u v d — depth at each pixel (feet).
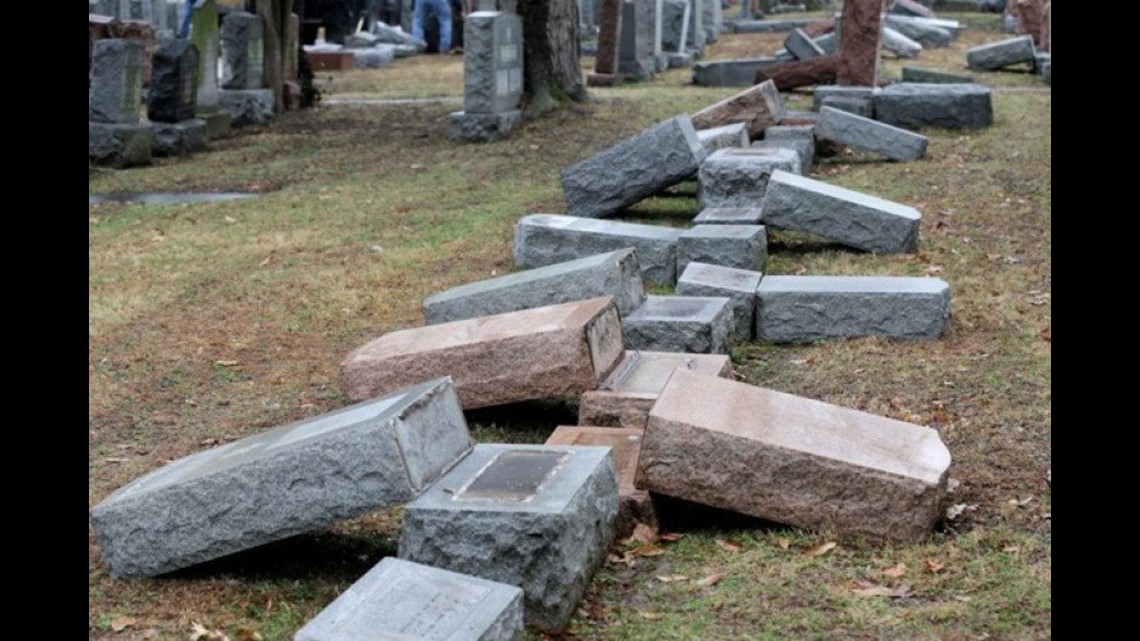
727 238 39.78
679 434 22.50
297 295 42.04
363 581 18.62
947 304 34.60
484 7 101.50
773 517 22.58
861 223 43.04
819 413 24.30
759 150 48.52
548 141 72.49
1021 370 31.78
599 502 21.48
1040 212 49.78
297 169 68.80
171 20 137.90
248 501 21.17
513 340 27.27
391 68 128.06
